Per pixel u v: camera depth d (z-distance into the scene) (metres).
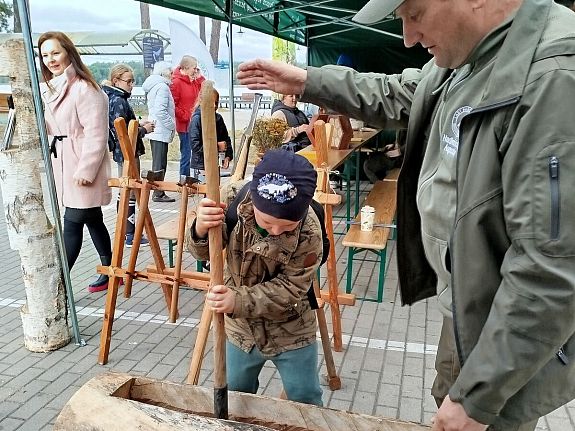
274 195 1.59
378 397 2.95
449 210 1.35
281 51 8.91
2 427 2.65
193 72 8.27
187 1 4.65
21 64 2.95
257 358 2.01
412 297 1.80
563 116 1.01
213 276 1.63
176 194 8.38
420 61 8.23
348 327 3.80
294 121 6.19
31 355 3.34
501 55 1.14
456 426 1.17
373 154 7.40
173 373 3.17
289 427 1.50
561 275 0.98
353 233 4.31
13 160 3.06
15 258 5.42
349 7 6.34
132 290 4.40
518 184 1.05
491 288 1.20
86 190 3.77
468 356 1.24
